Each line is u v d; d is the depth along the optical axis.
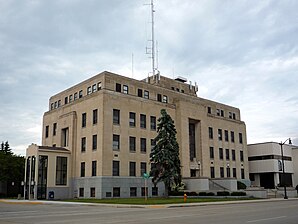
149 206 29.27
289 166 80.62
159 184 52.16
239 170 70.94
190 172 58.69
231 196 45.34
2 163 62.31
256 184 78.88
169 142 43.12
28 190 50.03
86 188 48.31
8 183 66.00
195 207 28.52
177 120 58.44
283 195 54.97
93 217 18.70
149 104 54.50
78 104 53.47
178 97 61.75
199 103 62.81
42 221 16.73
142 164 51.34
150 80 64.62
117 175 47.91
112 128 48.47
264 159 77.00
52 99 65.12
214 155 64.94
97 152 47.62
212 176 63.41
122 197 47.44
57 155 50.78
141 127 52.47
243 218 17.47
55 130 58.38
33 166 49.62
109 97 48.94
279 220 16.23
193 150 61.75
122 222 15.72
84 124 51.47
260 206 29.02
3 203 40.03
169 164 42.62
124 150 49.34
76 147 52.38
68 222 15.98
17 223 15.94
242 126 74.88
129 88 53.72
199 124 62.38
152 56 64.88
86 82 55.06
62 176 51.00
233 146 70.88
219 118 68.56
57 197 49.47
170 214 20.55
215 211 23.02
